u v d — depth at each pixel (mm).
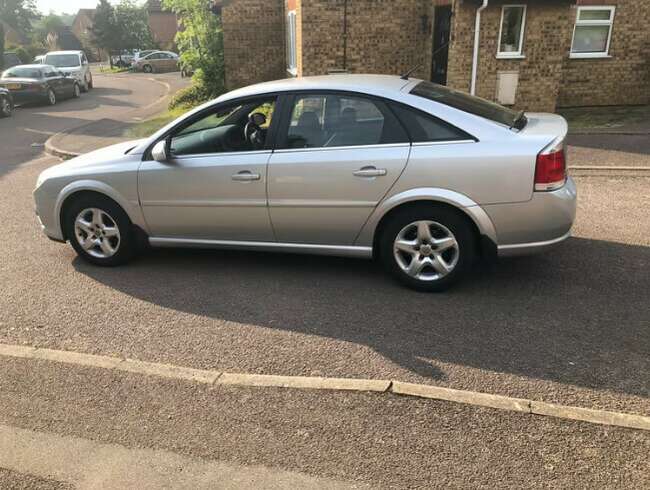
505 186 4133
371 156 4352
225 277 5039
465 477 2645
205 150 4898
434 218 4340
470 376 3418
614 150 9320
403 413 3082
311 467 2742
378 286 4715
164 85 30891
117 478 2729
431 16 13273
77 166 5242
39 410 3250
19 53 45750
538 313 4180
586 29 13492
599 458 2729
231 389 3357
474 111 4406
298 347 3818
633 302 4309
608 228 5906
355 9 13227
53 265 5473
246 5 17172
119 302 4609
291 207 4625
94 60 76062
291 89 4645
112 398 3328
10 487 2701
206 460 2816
